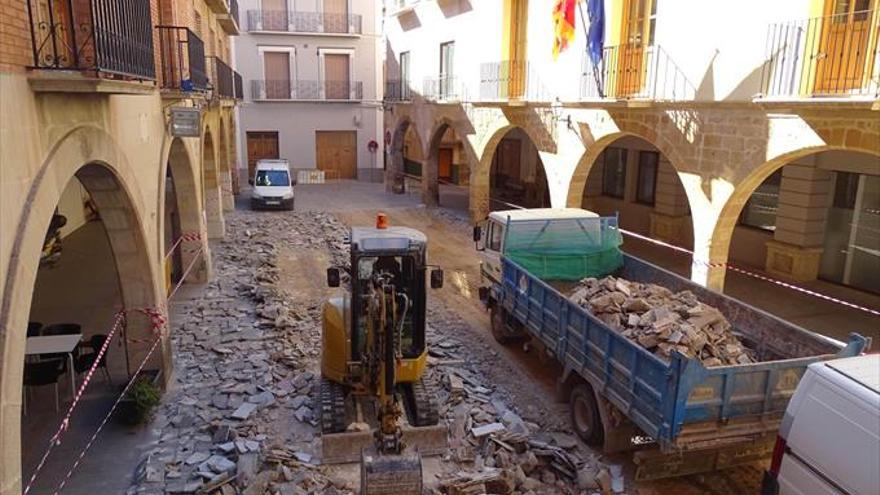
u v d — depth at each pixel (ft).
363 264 25.41
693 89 38.63
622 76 44.70
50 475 23.72
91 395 29.63
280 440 26.32
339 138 114.32
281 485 22.99
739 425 21.70
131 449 25.59
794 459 18.37
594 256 37.35
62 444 25.72
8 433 14.44
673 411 20.67
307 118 111.55
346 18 108.58
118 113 24.07
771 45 33.09
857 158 44.70
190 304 43.83
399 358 24.56
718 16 36.42
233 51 106.11
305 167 113.29
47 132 17.69
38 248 16.43
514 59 62.80
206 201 63.98
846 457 16.69
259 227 71.67
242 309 42.88
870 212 45.24
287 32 106.83
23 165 16.10
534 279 31.60
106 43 19.71
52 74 16.92
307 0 107.04
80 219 65.36
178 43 37.11
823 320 41.04
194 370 32.94
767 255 51.70
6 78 15.23
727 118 36.04
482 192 73.15
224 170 80.94
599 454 25.79
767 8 33.32
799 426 18.22
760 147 34.01
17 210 15.70
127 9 22.02
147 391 27.35
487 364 34.91
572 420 27.68
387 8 98.12
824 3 30.60
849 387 16.92
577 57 50.44
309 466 24.44
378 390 19.83
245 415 27.91
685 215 62.44
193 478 23.49
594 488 23.50
